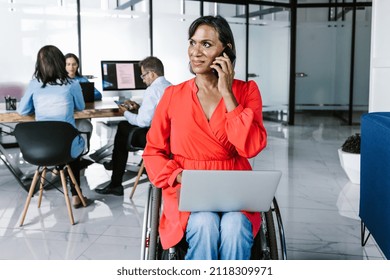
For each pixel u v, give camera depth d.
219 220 1.93
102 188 4.51
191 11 8.27
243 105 2.05
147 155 2.07
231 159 2.02
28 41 6.91
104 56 7.56
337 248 3.10
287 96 9.36
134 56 7.82
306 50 9.98
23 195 4.36
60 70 3.72
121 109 4.33
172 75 8.22
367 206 2.93
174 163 2.00
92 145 6.77
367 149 2.90
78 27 7.25
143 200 4.20
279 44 9.18
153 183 2.00
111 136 7.50
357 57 9.67
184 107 2.01
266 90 9.16
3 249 3.08
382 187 2.57
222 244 1.90
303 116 10.48
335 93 10.02
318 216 3.77
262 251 2.02
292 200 4.21
